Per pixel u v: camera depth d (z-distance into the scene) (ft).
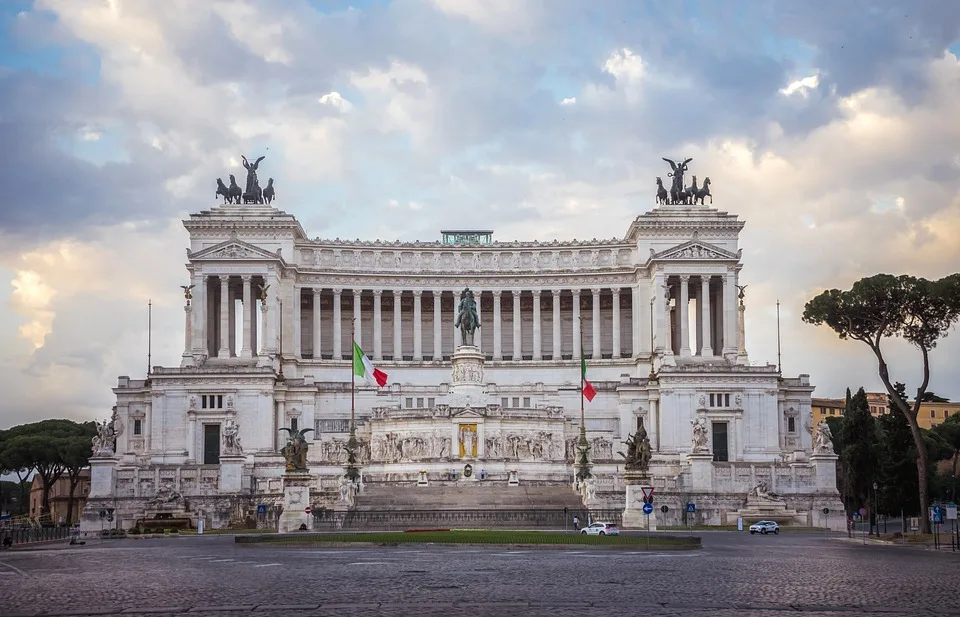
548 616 153.48
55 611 162.81
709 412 605.31
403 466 552.41
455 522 430.20
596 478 504.02
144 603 171.63
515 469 549.13
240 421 604.90
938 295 398.62
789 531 448.65
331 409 628.28
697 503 498.69
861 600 173.68
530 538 320.70
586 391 526.98
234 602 171.42
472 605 165.78
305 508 417.28
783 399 622.13
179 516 482.28
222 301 648.38
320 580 206.08
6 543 351.87
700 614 155.53
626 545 306.35
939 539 356.18
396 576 213.66
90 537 435.94
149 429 612.70
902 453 486.79
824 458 503.20
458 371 610.24
